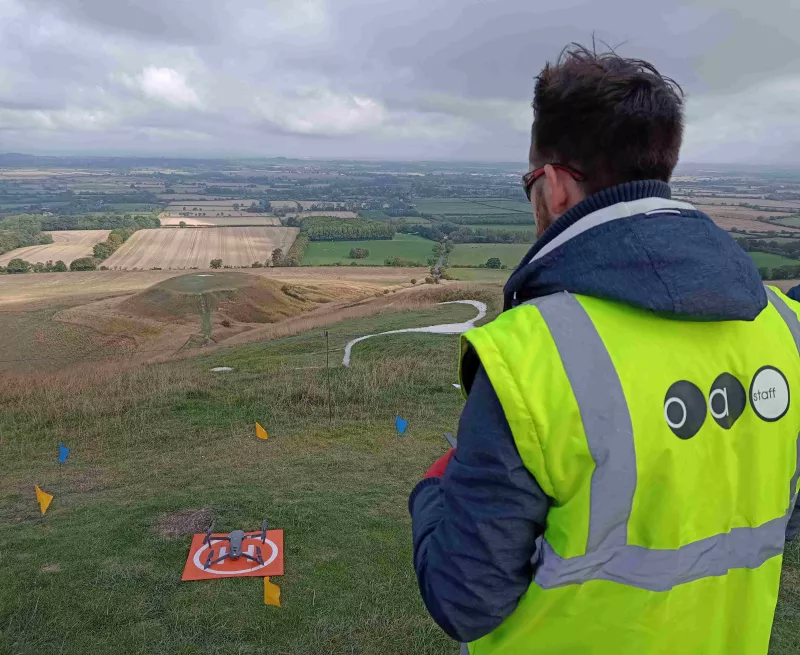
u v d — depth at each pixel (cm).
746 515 102
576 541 95
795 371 110
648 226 98
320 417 929
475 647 113
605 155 108
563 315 99
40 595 442
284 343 2053
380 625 415
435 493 124
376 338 1909
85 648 390
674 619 96
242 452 784
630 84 107
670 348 98
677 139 110
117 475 714
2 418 966
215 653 386
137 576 469
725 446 99
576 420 93
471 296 3089
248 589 456
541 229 123
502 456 95
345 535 540
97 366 2172
